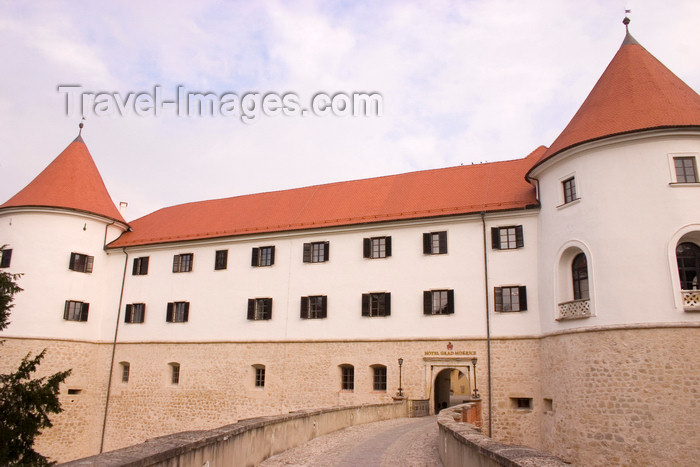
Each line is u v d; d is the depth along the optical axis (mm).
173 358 34094
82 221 36812
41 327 33969
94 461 6715
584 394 21844
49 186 36688
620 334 21109
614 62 26078
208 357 33062
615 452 20406
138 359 35188
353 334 29391
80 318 35812
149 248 36781
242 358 32062
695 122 21750
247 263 33469
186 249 35688
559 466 6473
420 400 26391
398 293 28891
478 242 27844
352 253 30594
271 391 30750
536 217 26750
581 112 25406
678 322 20250
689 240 21391
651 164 21859
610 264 21844
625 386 20609
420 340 27828
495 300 26719
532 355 25500
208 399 32375
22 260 34594
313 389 29688
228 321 33031
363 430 19609
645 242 21328
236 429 11016
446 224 28703
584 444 21484
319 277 31078
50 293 34656
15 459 15820
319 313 30516
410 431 19281
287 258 32281
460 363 26703
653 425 19812
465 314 27234
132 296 36594
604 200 22500
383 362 28375
